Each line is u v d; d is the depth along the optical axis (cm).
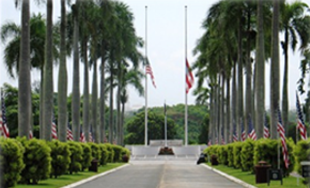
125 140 13700
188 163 7438
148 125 13675
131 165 6606
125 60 7925
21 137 3195
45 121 3759
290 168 3466
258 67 4159
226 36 5012
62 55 4262
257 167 3097
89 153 4422
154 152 10281
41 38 5234
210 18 5016
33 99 8144
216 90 8656
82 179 3650
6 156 2619
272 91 3838
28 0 3278
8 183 2659
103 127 6581
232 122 6006
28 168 2998
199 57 7388
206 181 3581
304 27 5003
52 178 3531
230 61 5934
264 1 4494
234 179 3669
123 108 9800
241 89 5241
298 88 4962
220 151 5616
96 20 5259
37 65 5312
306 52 4947
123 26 6419
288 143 3506
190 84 8831
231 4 4719
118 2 6419
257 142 3581
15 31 5000
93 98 6038
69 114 10281
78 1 4703
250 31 4834
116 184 3312
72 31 5106
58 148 3544
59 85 4262
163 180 3694
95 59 6012
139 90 9238
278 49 3847
